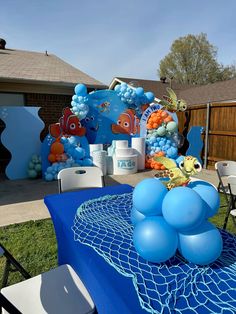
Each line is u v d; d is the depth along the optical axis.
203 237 1.08
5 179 6.52
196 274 1.08
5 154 7.64
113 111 8.05
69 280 1.63
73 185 2.82
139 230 1.15
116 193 2.29
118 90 8.00
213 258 1.10
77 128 7.01
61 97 8.42
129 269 1.12
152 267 1.13
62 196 2.19
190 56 29.97
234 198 3.19
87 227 1.55
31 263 2.63
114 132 8.13
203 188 1.24
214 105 7.87
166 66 30.86
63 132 6.80
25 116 6.52
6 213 4.09
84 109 7.02
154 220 1.16
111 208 1.89
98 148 7.12
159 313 0.88
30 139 6.65
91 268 1.21
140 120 8.34
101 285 1.12
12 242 3.08
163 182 1.32
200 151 8.25
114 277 1.08
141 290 0.99
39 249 2.91
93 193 2.28
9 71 7.90
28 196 5.02
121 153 7.10
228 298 0.95
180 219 1.04
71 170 2.81
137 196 1.21
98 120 7.89
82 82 8.38
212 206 1.17
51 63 10.37
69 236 1.51
